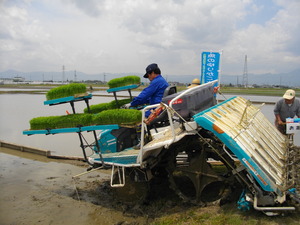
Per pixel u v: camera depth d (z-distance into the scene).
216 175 4.75
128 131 5.75
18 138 11.66
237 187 4.78
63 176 7.15
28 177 7.07
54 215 5.09
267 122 6.25
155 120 5.36
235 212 4.27
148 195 5.25
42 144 10.57
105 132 5.82
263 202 4.03
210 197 5.09
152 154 4.95
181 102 4.91
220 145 4.76
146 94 5.66
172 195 5.50
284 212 3.95
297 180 4.04
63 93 5.50
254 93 40.69
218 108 5.06
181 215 4.58
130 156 4.85
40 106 25.27
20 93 46.66
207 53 7.81
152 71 5.86
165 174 5.83
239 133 4.39
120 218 4.93
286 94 6.62
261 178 3.96
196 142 4.93
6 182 6.72
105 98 33.16
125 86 6.41
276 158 4.73
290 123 5.86
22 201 5.68
